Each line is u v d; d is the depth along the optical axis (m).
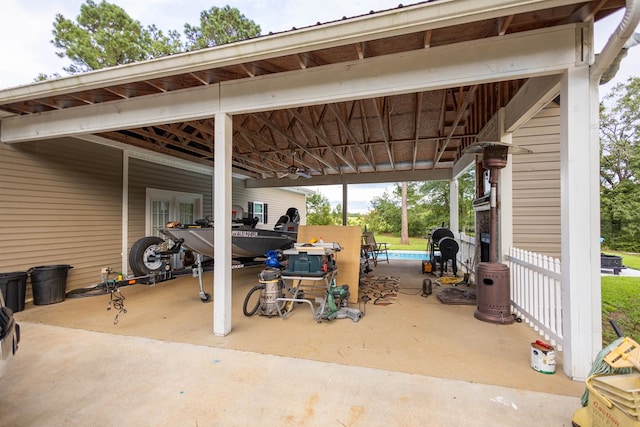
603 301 5.48
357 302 4.64
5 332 1.91
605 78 2.49
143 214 6.85
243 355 2.82
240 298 5.08
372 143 6.93
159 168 7.32
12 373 2.51
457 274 7.16
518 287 3.94
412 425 1.85
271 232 5.97
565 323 2.46
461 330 3.44
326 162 8.60
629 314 5.05
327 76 3.05
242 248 5.65
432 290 5.48
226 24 15.37
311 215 24.48
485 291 3.77
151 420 1.92
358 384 2.31
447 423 1.86
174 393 2.21
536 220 4.39
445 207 22.50
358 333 3.37
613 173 15.79
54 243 5.11
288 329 3.50
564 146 2.48
